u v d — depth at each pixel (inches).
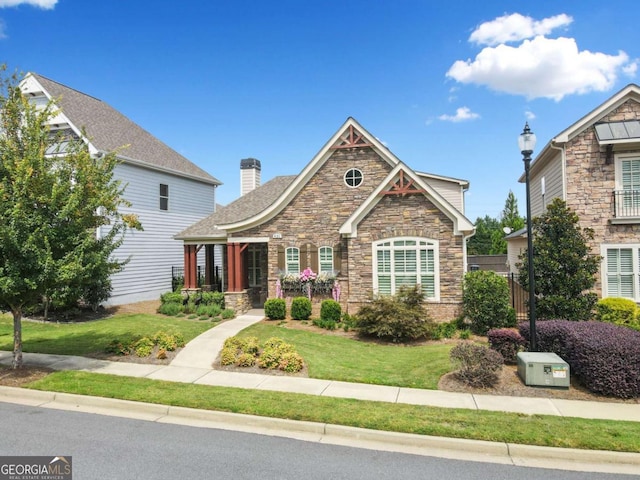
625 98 593.0
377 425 258.2
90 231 382.0
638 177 589.3
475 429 250.8
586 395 315.0
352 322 579.2
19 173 341.7
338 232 673.6
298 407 287.7
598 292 595.2
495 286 525.0
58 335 543.5
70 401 316.8
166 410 292.2
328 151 687.7
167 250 932.0
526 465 217.9
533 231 550.6
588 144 605.6
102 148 752.3
